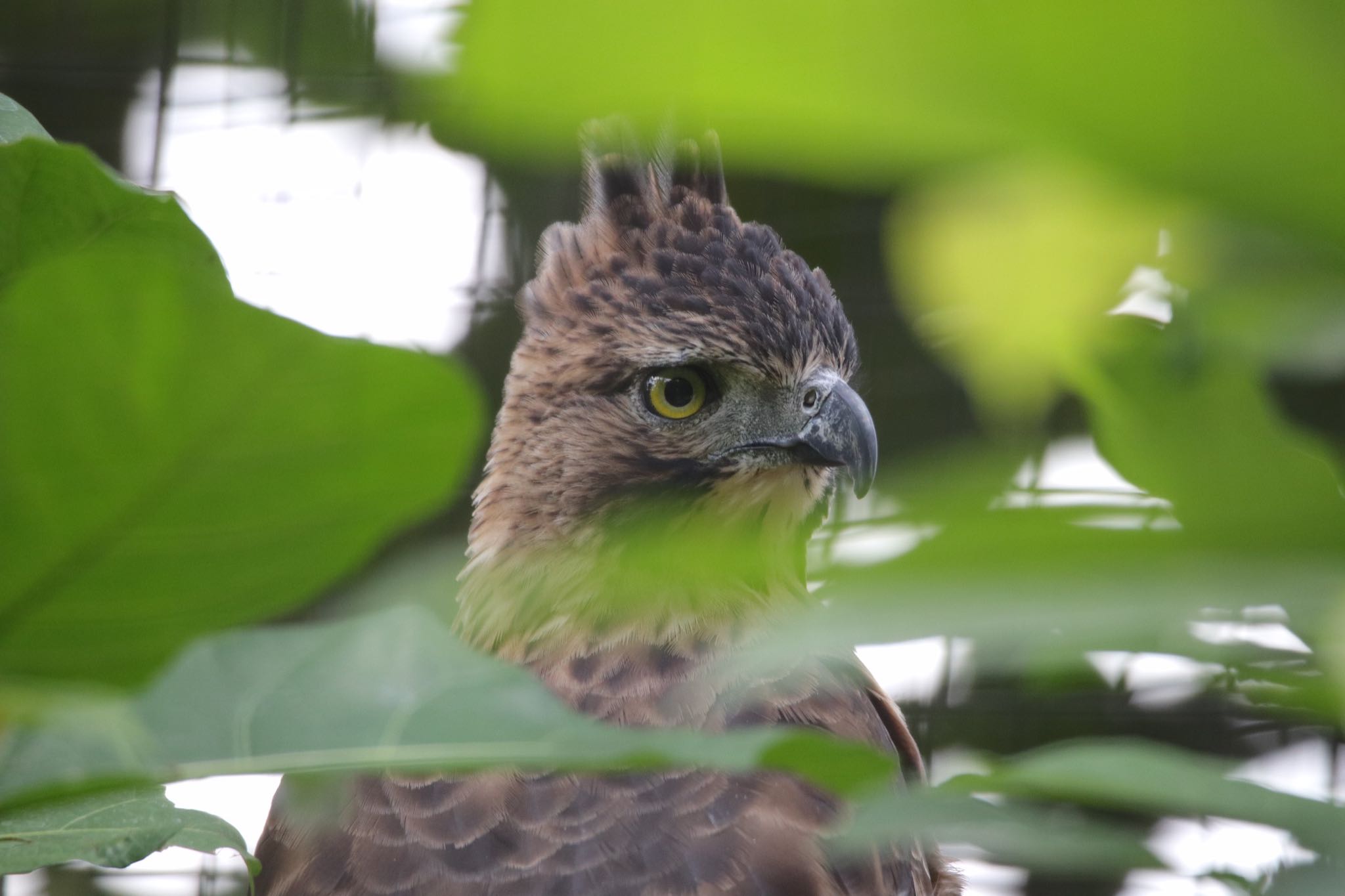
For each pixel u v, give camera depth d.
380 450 1.50
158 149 11.33
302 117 10.59
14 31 12.02
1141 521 1.30
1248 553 1.28
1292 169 0.91
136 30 11.85
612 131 7.98
